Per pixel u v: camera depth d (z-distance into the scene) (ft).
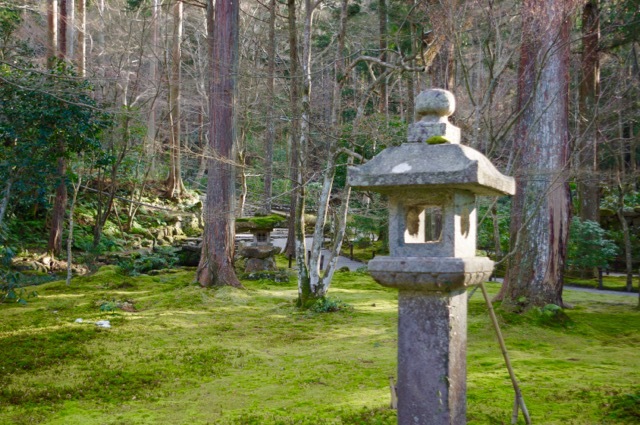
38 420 14.38
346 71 31.78
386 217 44.75
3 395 16.40
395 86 69.41
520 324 26.30
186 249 55.93
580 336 25.14
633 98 51.01
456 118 29.53
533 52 28.07
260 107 45.06
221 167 38.47
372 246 71.97
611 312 31.86
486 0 29.89
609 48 44.78
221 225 38.29
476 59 38.32
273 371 19.27
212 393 16.75
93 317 28.22
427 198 9.77
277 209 91.71
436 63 37.86
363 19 63.77
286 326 27.78
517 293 28.94
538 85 27.81
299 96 34.09
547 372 17.80
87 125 33.71
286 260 60.64
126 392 16.94
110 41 67.56
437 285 9.36
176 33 66.33
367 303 34.94
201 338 24.70
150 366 19.71
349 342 23.97
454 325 9.72
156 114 78.64
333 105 32.83
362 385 17.02
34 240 53.52
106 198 63.93
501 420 12.91
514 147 29.19
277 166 38.75
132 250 57.52
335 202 57.52
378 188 9.75
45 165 34.40
